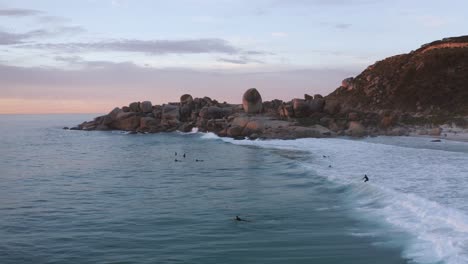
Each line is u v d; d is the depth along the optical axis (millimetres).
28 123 189625
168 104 101688
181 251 14398
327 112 75125
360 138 60781
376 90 106625
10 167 38844
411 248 14047
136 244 15172
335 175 28453
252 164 38312
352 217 18328
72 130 109438
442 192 21359
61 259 13703
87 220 18594
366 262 13125
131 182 29359
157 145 62750
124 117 99312
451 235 14641
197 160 42250
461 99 85312
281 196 23469
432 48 112750
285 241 15359
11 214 19750
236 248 14656
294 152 45656
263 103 89562
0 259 13703
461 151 42250
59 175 33250
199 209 20609
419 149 44281
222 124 80000
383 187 22641
